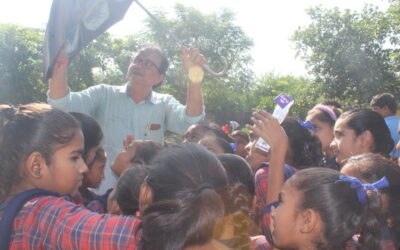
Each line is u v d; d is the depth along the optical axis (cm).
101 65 1609
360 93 1188
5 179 144
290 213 157
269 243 187
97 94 324
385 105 498
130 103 327
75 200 196
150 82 321
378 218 161
